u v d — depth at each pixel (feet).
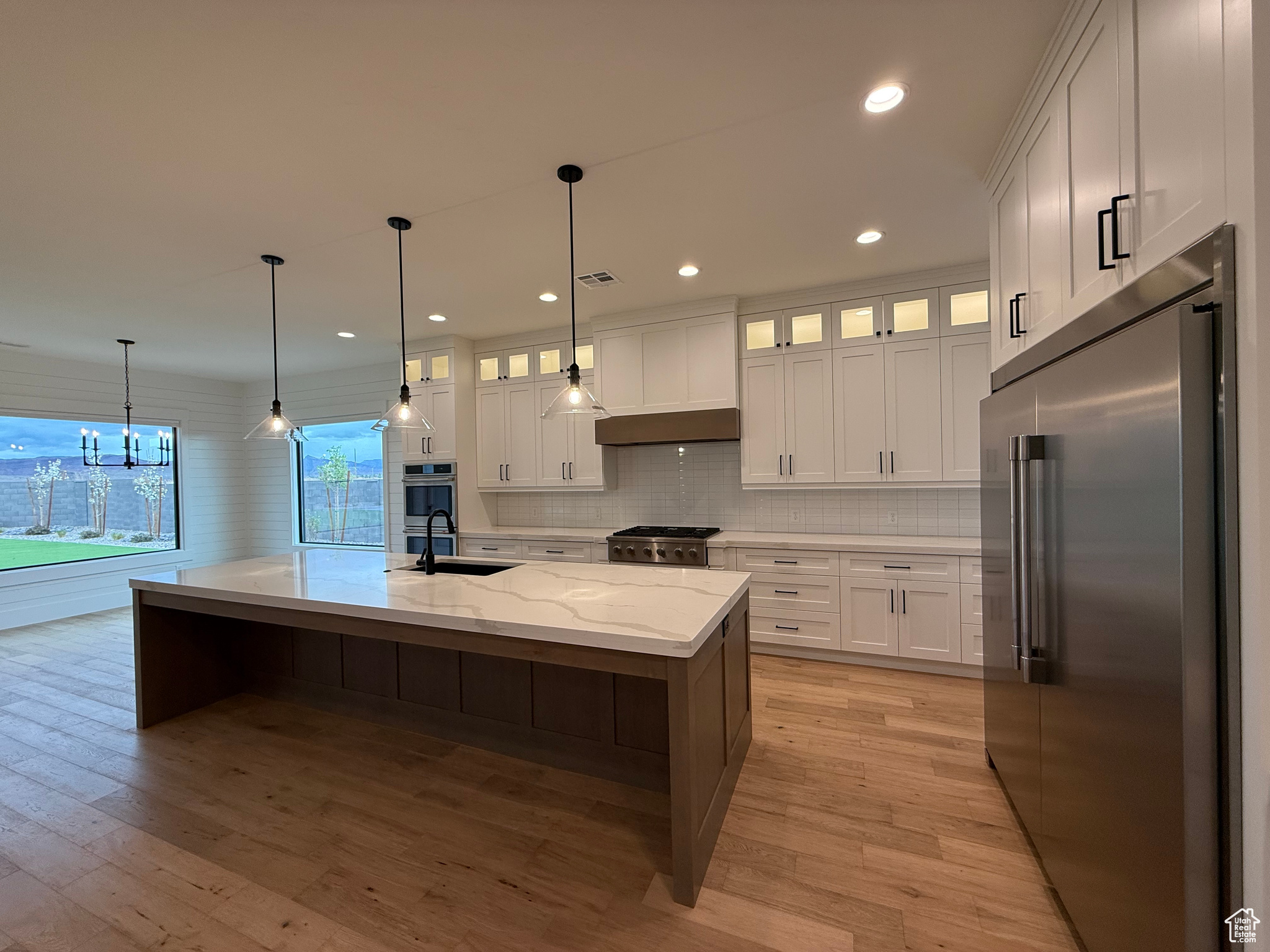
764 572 12.53
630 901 5.44
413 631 6.82
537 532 15.30
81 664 12.85
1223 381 3.11
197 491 21.01
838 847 6.16
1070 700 4.78
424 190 7.76
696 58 5.41
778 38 5.18
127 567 18.89
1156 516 3.50
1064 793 4.97
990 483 7.05
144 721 9.34
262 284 11.33
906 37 5.21
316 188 7.66
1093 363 4.28
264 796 7.29
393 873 5.85
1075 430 4.58
